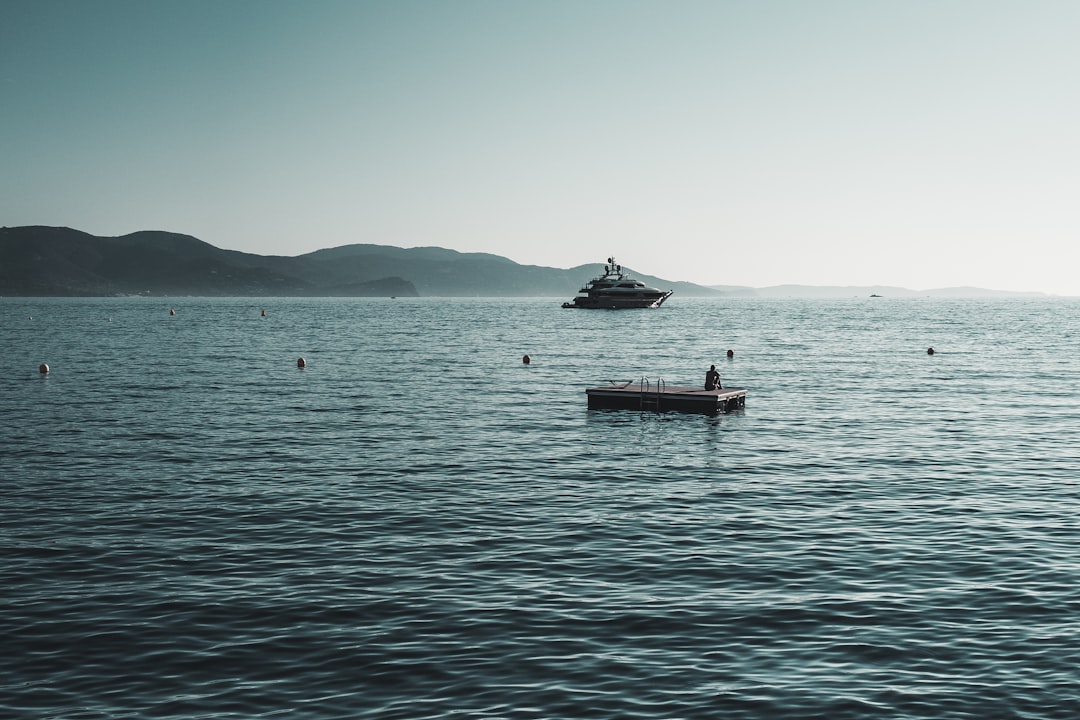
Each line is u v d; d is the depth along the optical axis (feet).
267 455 125.29
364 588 69.72
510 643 59.00
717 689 52.39
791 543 82.53
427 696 51.44
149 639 59.47
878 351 343.05
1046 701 50.80
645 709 49.98
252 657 56.75
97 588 69.46
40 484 106.01
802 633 60.75
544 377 239.30
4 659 56.34
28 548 79.92
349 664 55.72
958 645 58.65
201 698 51.13
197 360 291.99
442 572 73.77
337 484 107.04
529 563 76.33
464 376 241.35
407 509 94.79
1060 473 114.62
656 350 347.97
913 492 103.96
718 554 79.15
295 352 331.98
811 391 207.82
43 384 216.74
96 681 53.31
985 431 148.87
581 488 105.81
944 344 386.73
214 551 79.36
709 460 123.65
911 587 70.03
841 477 112.47
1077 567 75.00
